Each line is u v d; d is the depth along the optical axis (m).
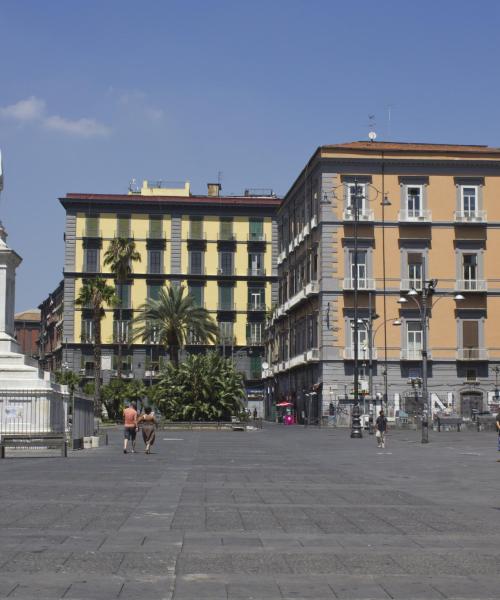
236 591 8.62
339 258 75.44
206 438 53.97
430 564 10.12
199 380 70.69
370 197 75.69
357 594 8.54
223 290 111.94
